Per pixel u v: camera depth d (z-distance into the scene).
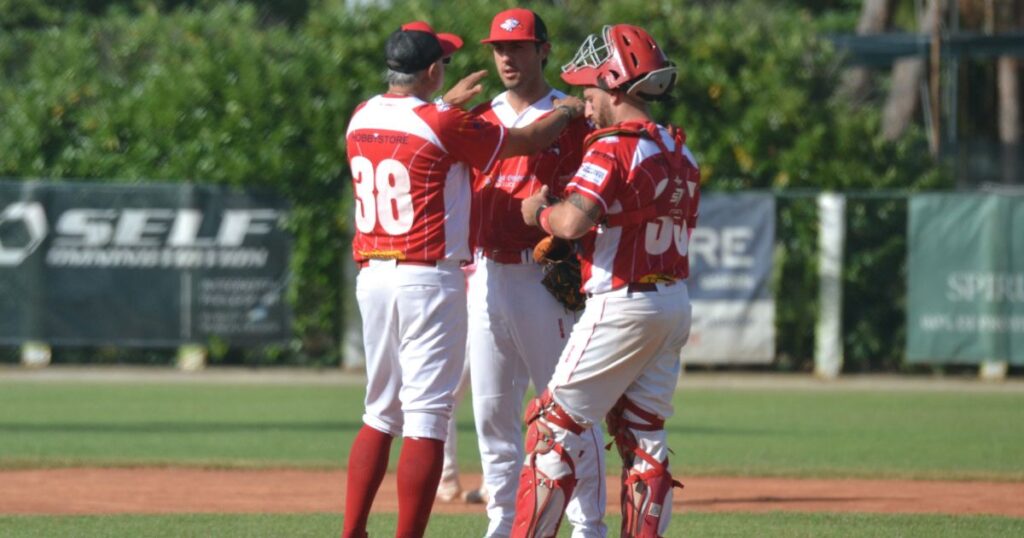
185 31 68.44
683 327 21.25
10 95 67.94
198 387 58.72
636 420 21.45
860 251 66.19
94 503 31.14
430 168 21.80
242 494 32.75
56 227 64.56
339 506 31.06
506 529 24.11
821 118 67.75
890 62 84.00
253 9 70.31
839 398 56.97
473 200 23.42
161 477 35.38
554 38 66.44
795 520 28.33
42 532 26.41
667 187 20.73
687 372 66.12
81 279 64.56
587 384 20.98
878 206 66.19
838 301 65.38
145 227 64.75
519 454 24.30
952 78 88.81
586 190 20.22
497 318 23.59
